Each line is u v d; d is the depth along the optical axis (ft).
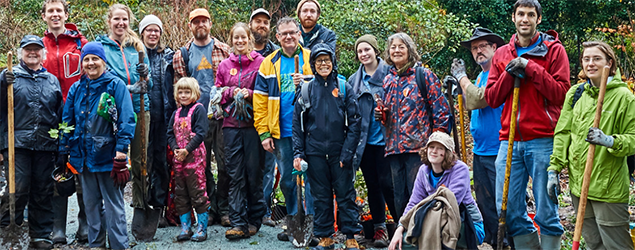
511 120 13.03
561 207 21.54
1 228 15.42
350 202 15.19
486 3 55.01
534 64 12.66
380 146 16.01
